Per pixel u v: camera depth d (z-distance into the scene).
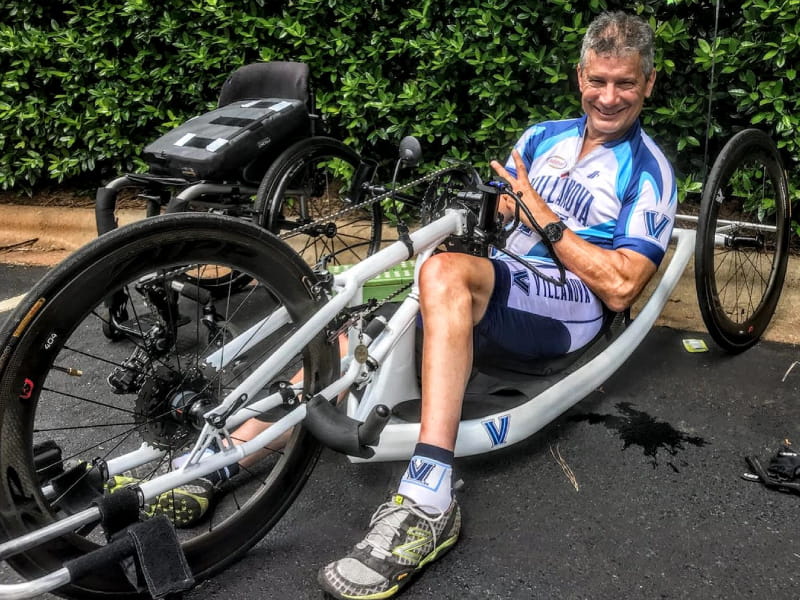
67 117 4.48
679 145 3.50
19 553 1.60
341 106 4.00
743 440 2.57
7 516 1.61
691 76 3.51
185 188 3.14
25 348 1.57
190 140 3.12
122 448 2.58
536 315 2.33
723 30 3.39
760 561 2.04
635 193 2.41
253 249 1.85
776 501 2.28
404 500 1.95
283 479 2.07
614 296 2.32
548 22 3.44
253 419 2.19
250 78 3.55
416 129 3.83
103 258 1.62
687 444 2.55
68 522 1.62
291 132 3.30
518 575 2.00
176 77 4.25
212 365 2.01
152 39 4.31
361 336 2.10
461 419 2.31
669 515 2.23
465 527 2.19
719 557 2.06
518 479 2.39
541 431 2.63
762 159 3.04
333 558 2.08
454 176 2.56
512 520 2.21
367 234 4.11
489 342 2.33
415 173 3.99
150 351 1.93
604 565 2.04
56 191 4.85
